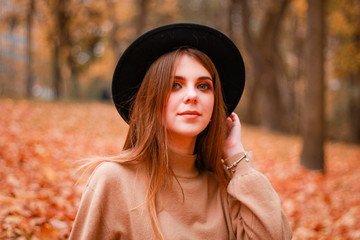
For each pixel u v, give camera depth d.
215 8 23.52
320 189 5.79
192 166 1.43
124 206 1.22
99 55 23.02
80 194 3.76
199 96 1.27
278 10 16.44
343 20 14.13
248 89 23.27
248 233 1.35
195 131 1.26
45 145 5.94
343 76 16.52
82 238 1.17
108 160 1.30
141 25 17.22
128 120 1.49
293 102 23.53
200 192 1.39
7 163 4.28
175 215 1.29
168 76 1.26
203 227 1.33
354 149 13.70
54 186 3.86
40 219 2.84
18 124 7.59
